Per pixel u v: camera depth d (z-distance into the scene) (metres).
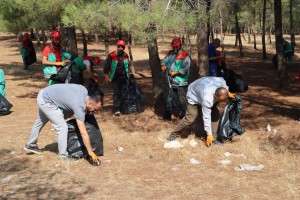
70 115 6.04
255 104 9.90
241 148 6.25
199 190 4.77
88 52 28.52
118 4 6.97
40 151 6.25
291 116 8.42
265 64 18.66
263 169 5.44
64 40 13.41
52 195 4.70
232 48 30.12
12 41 37.19
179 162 5.80
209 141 6.37
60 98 5.63
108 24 7.20
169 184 4.98
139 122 8.25
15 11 17.75
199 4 6.86
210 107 6.22
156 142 6.79
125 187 4.91
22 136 7.35
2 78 9.49
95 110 5.65
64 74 7.38
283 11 30.11
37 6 9.97
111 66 8.73
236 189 4.78
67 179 5.21
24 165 5.77
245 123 7.97
